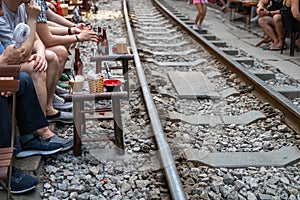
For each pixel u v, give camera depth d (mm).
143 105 5262
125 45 5477
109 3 19141
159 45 9484
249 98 5672
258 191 3416
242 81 6344
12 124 2994
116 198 3260
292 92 5863
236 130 4672
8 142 3180
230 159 3932
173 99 5641
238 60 7711
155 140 4117
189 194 3338
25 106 3559
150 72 6742
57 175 3551
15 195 3186
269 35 9188
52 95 4449
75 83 4051
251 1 12055
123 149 3947
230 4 14406
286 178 3607
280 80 6648
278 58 8312
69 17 7922
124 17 13125
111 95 3879
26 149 3715
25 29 3371
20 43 3391
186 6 19438
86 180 3490
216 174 3666
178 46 9438
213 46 8297
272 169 3773
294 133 4500
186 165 3801
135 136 4391
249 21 12406
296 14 7980
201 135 4520
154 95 5660
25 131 3594
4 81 2756
